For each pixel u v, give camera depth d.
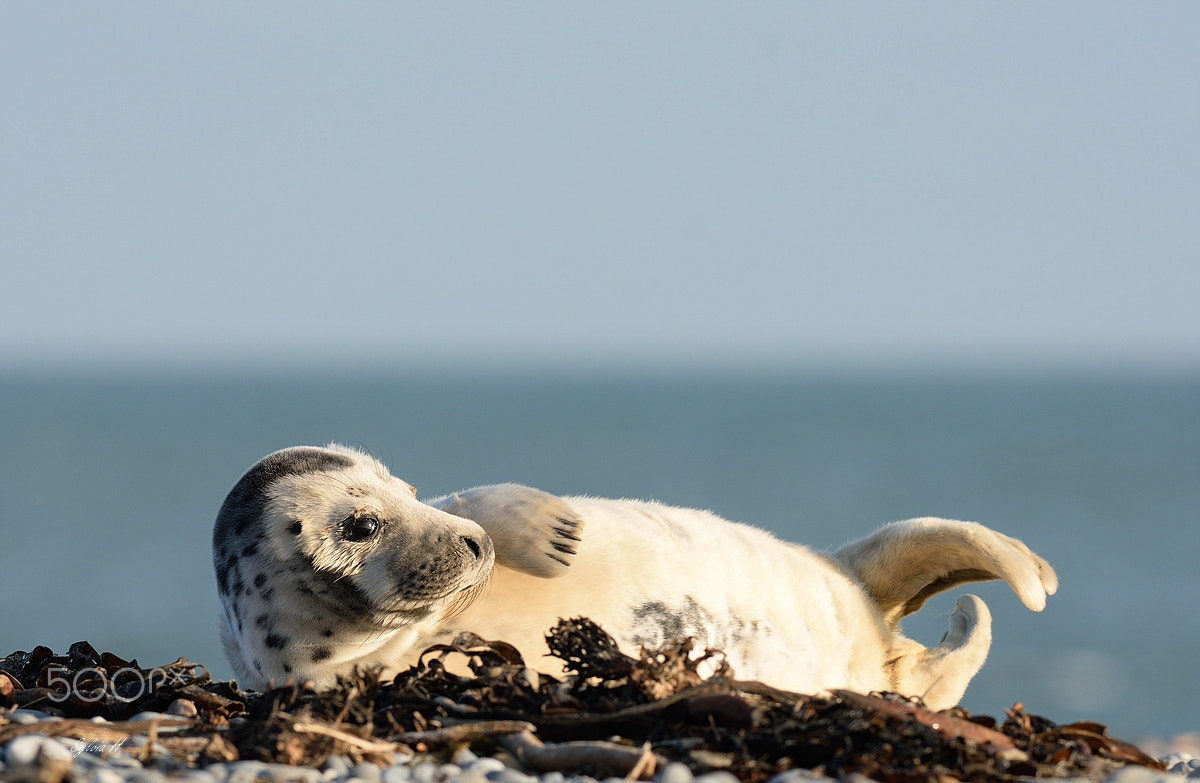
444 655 21.06
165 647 105.44
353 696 19.20
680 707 18.36
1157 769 19.14
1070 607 132.25
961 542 26.55
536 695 19.44
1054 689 94.75
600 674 19.39
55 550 169.75
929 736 17.23
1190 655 106.75
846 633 26.25
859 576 27.77
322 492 22.55
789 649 24.92
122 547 172.88
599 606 23.22
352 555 22.12
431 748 17.73
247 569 22.61
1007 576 25.91
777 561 25.88
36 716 20.77
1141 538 186.62
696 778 16.00
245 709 21.70
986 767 16.95
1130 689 94.38
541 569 23.05
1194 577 151.75
